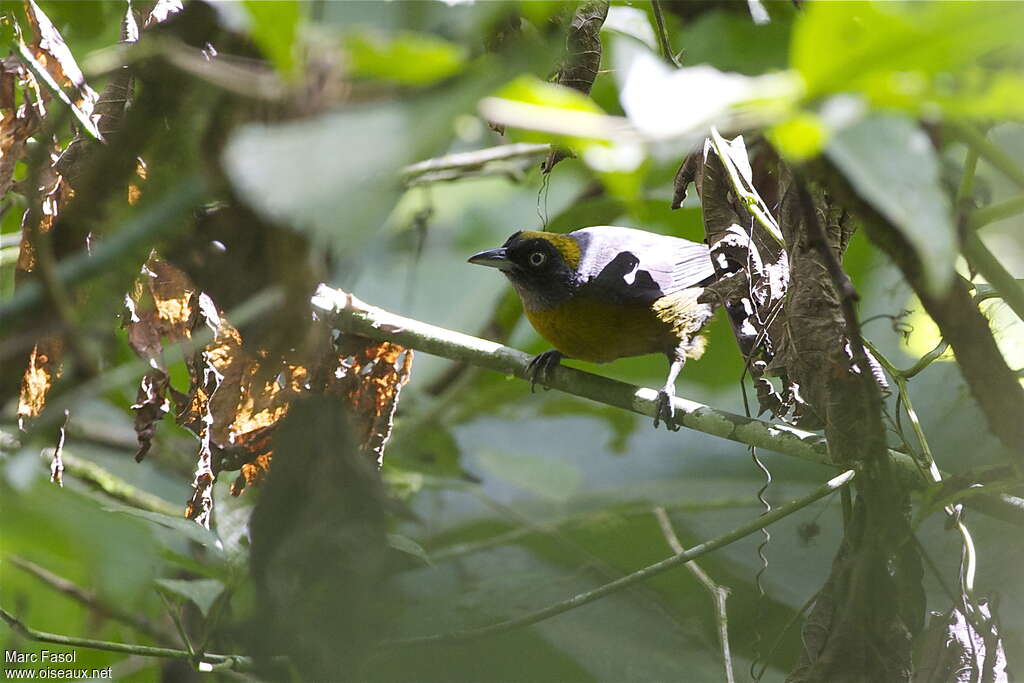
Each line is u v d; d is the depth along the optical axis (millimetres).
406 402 12219
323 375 7812
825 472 12211
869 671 6348
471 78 2668
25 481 5535
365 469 5648
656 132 2855
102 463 11281
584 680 8648
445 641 7367
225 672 8164
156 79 4668
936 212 2656
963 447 10508
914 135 2740
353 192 2383
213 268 6207
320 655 5289
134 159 5047
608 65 9328
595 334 11328
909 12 2709
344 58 2799
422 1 3580
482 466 11602
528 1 3564
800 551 10898
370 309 8234
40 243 4504
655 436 13094
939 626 6836
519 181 11562
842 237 7207
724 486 12234
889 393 7410
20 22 8000
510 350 8797
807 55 2654
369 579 5418
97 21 9391
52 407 5699
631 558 10492
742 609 9930
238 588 7605
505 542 10188
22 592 9359
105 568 7410
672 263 11117
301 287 4324
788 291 7117
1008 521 7242
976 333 5238
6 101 7074
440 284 12797
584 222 12852
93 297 5836
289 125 2715
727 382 12992
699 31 7637
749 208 7508
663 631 9531
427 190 9797
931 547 10203
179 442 11664
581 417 13555
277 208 2350
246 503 8062
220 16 4273
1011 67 3400
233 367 7586
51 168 6809
